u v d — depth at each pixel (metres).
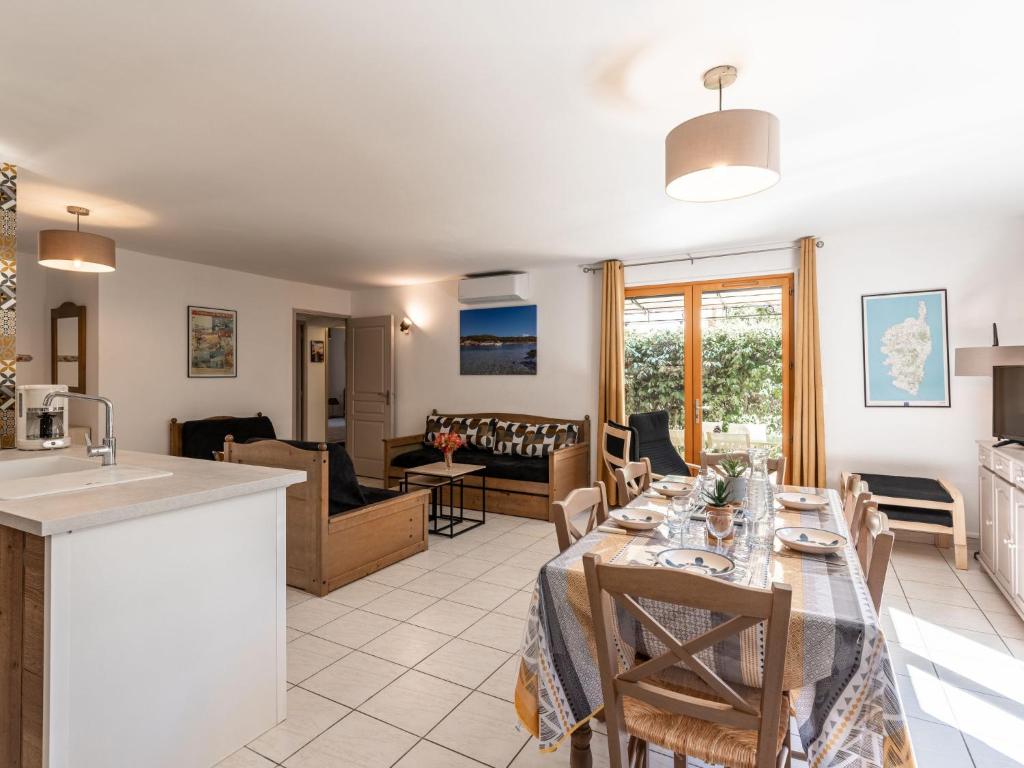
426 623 2.83
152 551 1.68
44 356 5.30
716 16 1.81
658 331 5.40
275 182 3.31
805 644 1.28
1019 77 2.18
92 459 2.43
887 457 4.35
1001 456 3.14
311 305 6.82
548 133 2.66
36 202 3.66
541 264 5.69
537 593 1.59
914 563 3.71
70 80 2.18
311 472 3.21
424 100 2.35
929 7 1.76
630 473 2.75
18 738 1.51
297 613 2.95
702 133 1.97
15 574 1.54
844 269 4.48
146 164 3.03
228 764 1.82
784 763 1.45
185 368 5.48
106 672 1.56
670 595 1.20
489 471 5.21
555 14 1.79
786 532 1.97
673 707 1.28
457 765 1.80
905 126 2.61
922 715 2.06
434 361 6.71
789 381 4.77
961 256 4.12
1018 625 2.79
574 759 1.62
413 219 4.07
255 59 2.05
